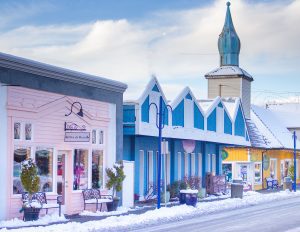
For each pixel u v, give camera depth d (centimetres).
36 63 2264
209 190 4025
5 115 2145
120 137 2877
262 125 5619
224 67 5525
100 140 2750
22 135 2233
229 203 3244
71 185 2512
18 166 2217
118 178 2738
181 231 2000
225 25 5619
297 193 4403
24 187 2112
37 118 2308
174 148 3656
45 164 2370
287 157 5966
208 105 3925
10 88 2170
